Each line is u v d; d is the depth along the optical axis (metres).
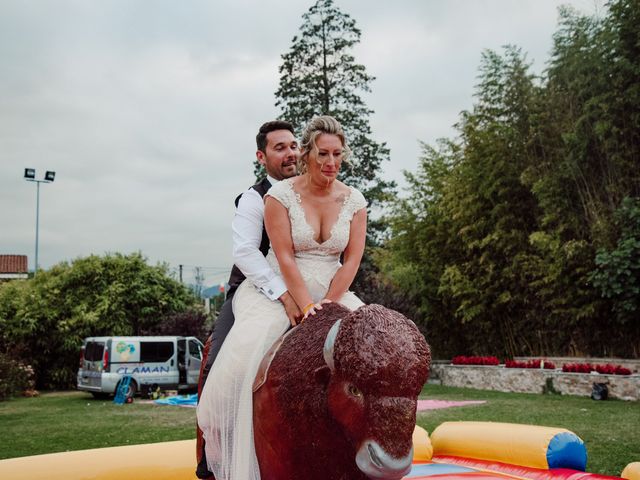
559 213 15.21
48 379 22.25
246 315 2.96
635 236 13.50
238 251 3.15
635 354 14.60
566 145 15.02
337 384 2.08
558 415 10.12
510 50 17.06
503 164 16.75
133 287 23.56
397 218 21.86
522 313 17.47
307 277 2.93
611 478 4.04
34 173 33.56
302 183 2.99
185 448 4.32
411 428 1.95
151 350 17.98
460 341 20.50
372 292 19.94
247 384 2.69
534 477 4.28
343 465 2.22
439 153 21.88
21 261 40.34
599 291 14.35
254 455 2.62
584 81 14.53
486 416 10.27
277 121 3.70
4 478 3.72
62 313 22.52
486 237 17.17
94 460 4.02
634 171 14.05
